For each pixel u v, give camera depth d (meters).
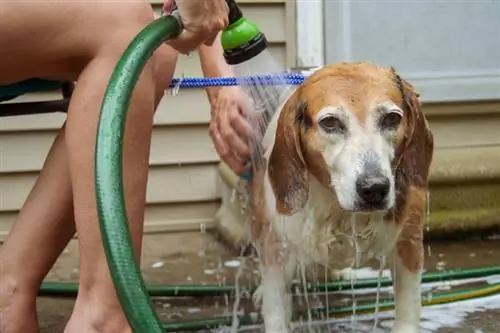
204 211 3.49
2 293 1.56
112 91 1.08
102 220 1.00
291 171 1.67
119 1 1.39
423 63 3.27
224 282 2.53
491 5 3.26
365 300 2.21
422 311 2.07
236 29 1.83
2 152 3.32
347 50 3.29
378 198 1.48
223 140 1.92
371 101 1.54
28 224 1.58
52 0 1.36
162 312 2.19
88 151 1.33
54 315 2.17
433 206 2.98
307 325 1.99
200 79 1.89
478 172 2.98
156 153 3.44
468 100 3.24
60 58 1.41
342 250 1.72
